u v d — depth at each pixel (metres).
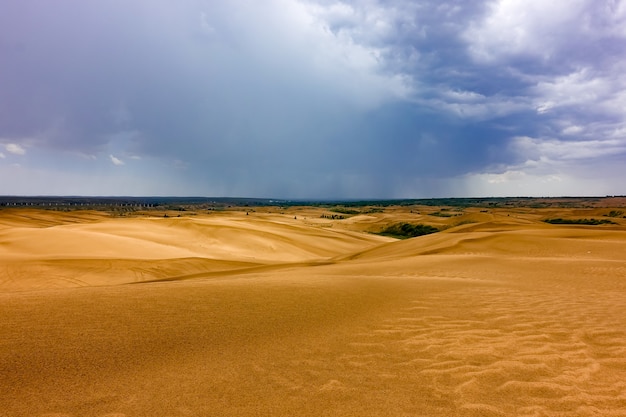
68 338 5.69
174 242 44.06
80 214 114.94
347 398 4.06
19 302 7.79
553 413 3.81
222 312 7.41
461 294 9.88
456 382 4.50
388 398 4.08
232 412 3.72
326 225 106.44
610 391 4.31
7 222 76.12
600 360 5.24
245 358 5.14
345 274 15.57
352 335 6.23
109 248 33.34
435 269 16.80
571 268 15.87
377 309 8.05
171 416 3.62
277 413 3.72
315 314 7.51
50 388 4.15
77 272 23.45
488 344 5.87
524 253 23.64
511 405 3.97
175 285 10.48
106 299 8.20
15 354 5.03
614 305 8.72
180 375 4.55
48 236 35.38
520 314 7.76
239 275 18.42
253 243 47.81
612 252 21.78
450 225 92.56
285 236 54.09
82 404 3.83
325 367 4.88
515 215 114.44
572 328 6.76
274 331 6.35
